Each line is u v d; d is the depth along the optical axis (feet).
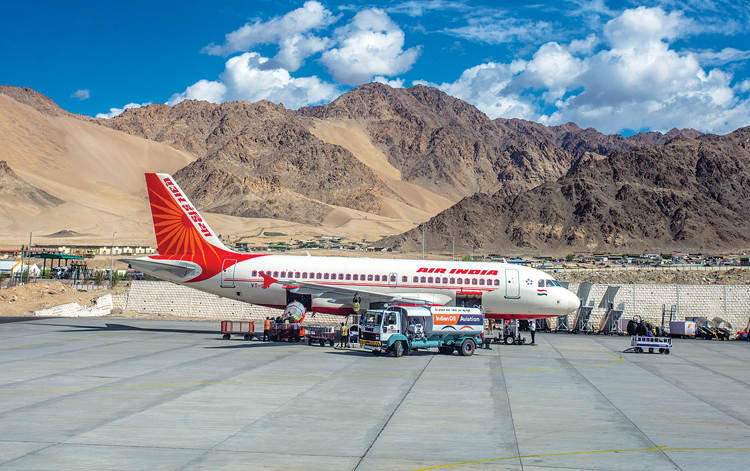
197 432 67.67
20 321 208.85
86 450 60.03
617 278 409.28
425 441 65.36
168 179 177.47
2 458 56.85
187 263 175.42
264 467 55.36
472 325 144.77
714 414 82.89
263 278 174.81
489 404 86.28
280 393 91.50
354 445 63.31
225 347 148.56
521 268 181.16
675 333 229.66
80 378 101.71
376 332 137.08
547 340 198.08
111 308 261.85
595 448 63.82
